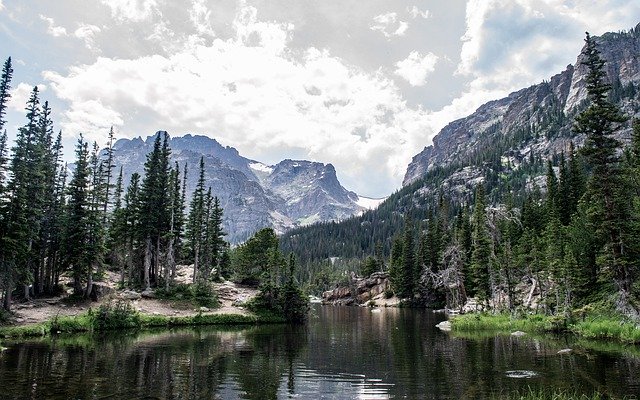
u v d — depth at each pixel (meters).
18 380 21.08
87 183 54.06
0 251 41.38
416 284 107.06
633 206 49.12
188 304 59.69
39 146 48.41
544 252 59.16
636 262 42.16
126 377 22.36
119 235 65.94
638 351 30.00
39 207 48.88
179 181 72.06
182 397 18.73
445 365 26.67
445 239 103.00
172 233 64.06
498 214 73.50
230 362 27.66
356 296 136.62
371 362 28.05
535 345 34.44
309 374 24.12
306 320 62.41
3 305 42.28
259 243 84.25
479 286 70.12
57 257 55.56
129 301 52.28
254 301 62.25
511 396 18.86
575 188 76.31
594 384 20.67
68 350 30.64
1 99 43.03
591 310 44.12
